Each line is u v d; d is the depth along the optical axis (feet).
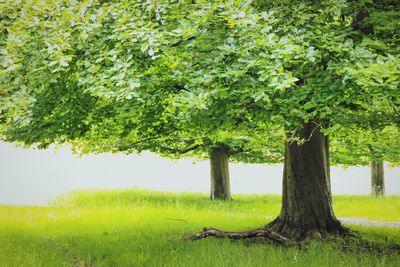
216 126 32.14
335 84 25.44
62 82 30.63
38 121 33.96
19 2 25.67
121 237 38.14
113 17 25.89
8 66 23.39
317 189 38.04
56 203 81.66
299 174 38.09
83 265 30.17
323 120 30.19
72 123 35.78
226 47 23.98
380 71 21.88
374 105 28.73
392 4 29.09
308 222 37.45
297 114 25.96
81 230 42.60
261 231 35.29
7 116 25.54
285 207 38.86
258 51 25.05
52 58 24.02
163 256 30.30
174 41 26.63
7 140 38.75
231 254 29.91
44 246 33.32
